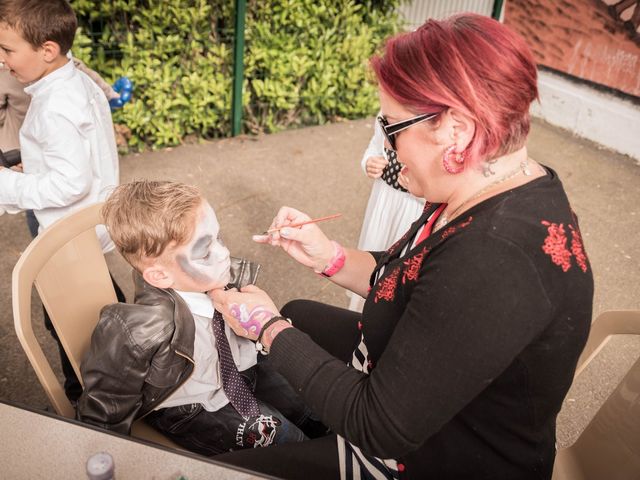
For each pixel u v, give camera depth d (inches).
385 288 46.8
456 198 42.9
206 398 59.9
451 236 39.8
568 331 38.8
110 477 35.2
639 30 177.2
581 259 39.0
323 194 154.5
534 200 39.4
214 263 54.2
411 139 41.3
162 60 164.1
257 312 49.8
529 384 40.5
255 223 137.8
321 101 193.3
